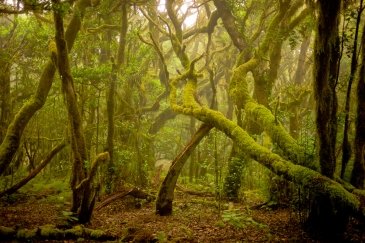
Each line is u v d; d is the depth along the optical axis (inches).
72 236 327.9
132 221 415.2
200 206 506.3
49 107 702.5
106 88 582.9
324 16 272.5
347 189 321.7
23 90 763.4
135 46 757.3
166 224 395.9
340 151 392.2
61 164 730.2
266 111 418.0
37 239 312.5
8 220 376.5
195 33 828.6
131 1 568.4
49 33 601.0
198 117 452.4
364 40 322.0
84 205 383.2
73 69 546.3
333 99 303.4
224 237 341.1
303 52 792.3
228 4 586.2
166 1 676.7
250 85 976.9
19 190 556.7
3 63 709.3
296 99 575.2
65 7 362.6
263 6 622.2
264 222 393.1
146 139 729.6
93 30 607.2
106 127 661.9
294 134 565.6
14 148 485.1
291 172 319.9
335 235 322.7
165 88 860.0
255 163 605.3
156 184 662.5
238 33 594.2
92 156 638.5
